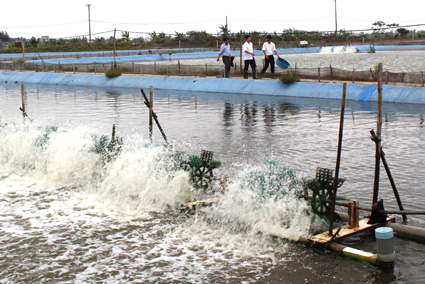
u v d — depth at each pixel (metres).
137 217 8.38
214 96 25.38
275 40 81.44
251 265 6.59
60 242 7.40
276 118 17.58
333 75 25.11
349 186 9.42
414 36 93.25
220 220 8.09
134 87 31.52
